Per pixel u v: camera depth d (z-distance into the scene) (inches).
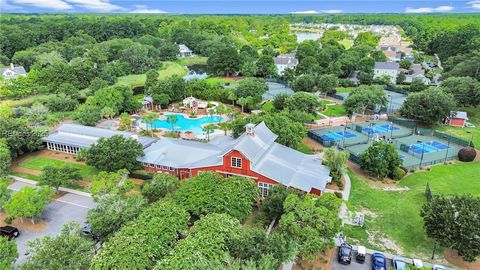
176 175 2282.2
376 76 5654.5
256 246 1339.8
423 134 3294.8
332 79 4690.0
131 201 1662.2
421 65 6550.2
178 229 1460.4
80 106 3639.3
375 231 1798.7
